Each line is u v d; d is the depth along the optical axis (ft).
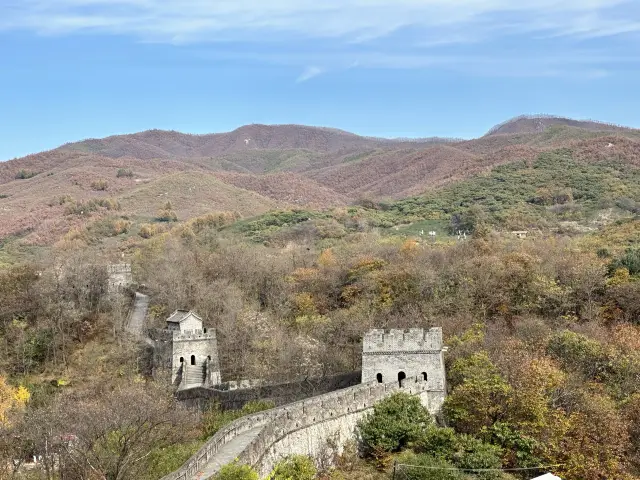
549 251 415.03
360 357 295.89
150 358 339.36
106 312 399.03
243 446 161.68
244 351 325.21
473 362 233.35
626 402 224.94
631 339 268.62
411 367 226.99
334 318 358.23
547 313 338.34
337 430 193.47
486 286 355.15
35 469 193.88
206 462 148.77
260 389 243.60
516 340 269.23
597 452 197.67
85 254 523.70
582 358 255.70
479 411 208.13
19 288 401.08
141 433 185.37
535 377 211.41
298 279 435.53
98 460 171.22
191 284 413.59
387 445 195.00
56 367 346.54
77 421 202.49
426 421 205.87
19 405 282.77
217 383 289.74
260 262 466.29
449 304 350.23
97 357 349.41
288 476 157.58
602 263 366.43
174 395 271.28
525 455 193.16
